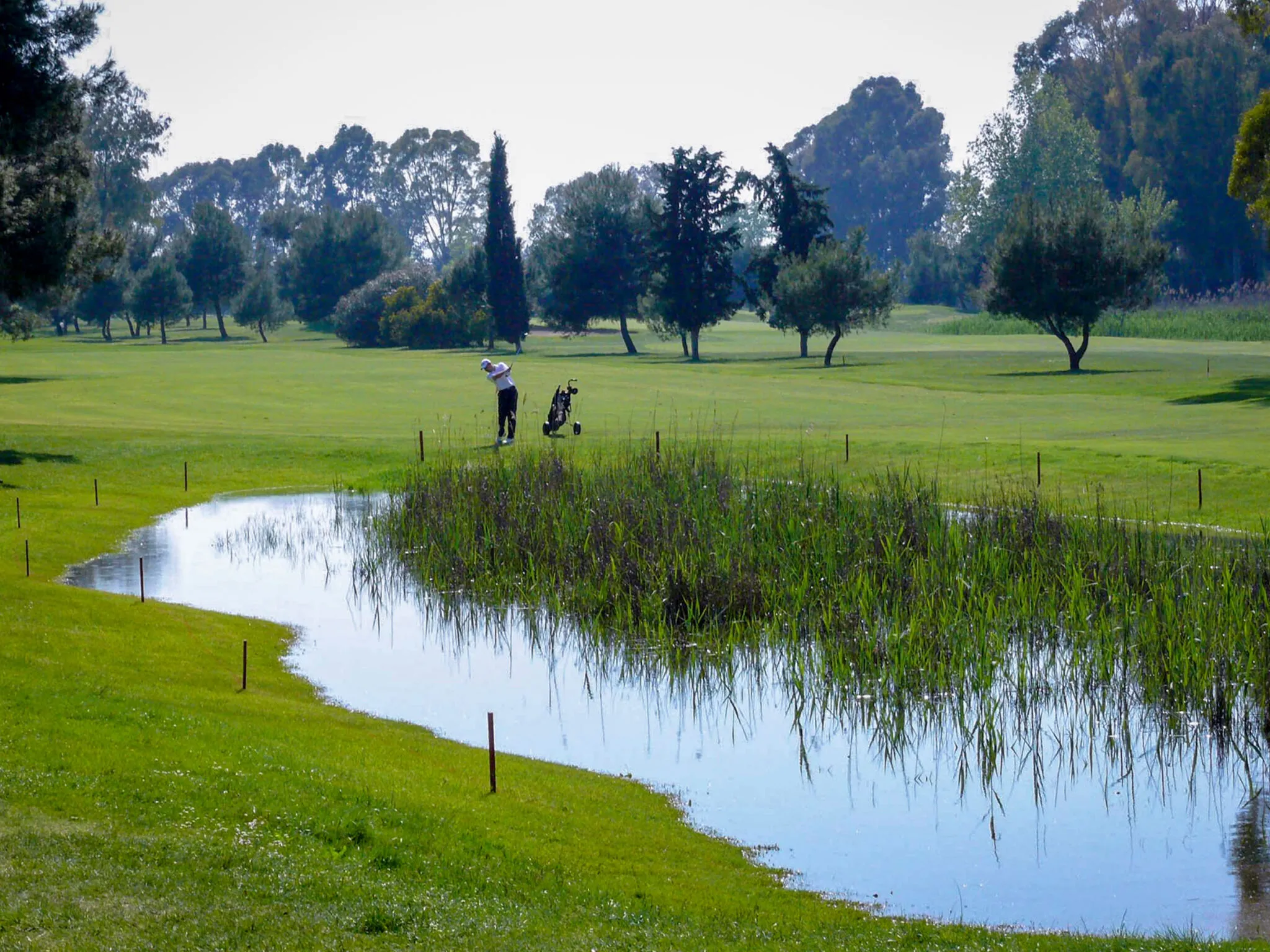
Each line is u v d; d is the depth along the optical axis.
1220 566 20.80
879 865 11.87
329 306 152.12
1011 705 17.05
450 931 8.84
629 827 12.42
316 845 10.31
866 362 82.31
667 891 10.56
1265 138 55.56
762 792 13.95
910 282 169.38
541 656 19.58
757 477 28.89
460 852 10.70
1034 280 69.50
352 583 24.44
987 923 10.52
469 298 120.44
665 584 21.25
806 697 17.47
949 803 13.66
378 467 37.91
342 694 17.28
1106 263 68.56
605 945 8.90
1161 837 12.63
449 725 16.09
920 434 39.59
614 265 113.25
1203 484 29.38
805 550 22.97
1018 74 167.88
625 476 28.77
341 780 12.06
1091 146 142.38
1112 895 11.16
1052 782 14.30
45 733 12.08
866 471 33.59
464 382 62.97
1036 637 19.36
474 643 20.34
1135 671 17.62
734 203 101.56
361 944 8.46
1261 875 11.67
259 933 8.45
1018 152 142.62
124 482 35.25
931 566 21.48
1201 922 10.55
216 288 154.50
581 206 115.94
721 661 19.12
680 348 117.38
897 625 18.62
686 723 16.42
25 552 25.44
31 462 36.69
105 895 8.77
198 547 27.78
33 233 40.12
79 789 10.70
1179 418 42.59
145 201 158.62
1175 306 124.25
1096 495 29.28
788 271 89.31
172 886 9.07
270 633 20.39
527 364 80.50
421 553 26.30
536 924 9.22
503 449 38.22
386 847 10.49
